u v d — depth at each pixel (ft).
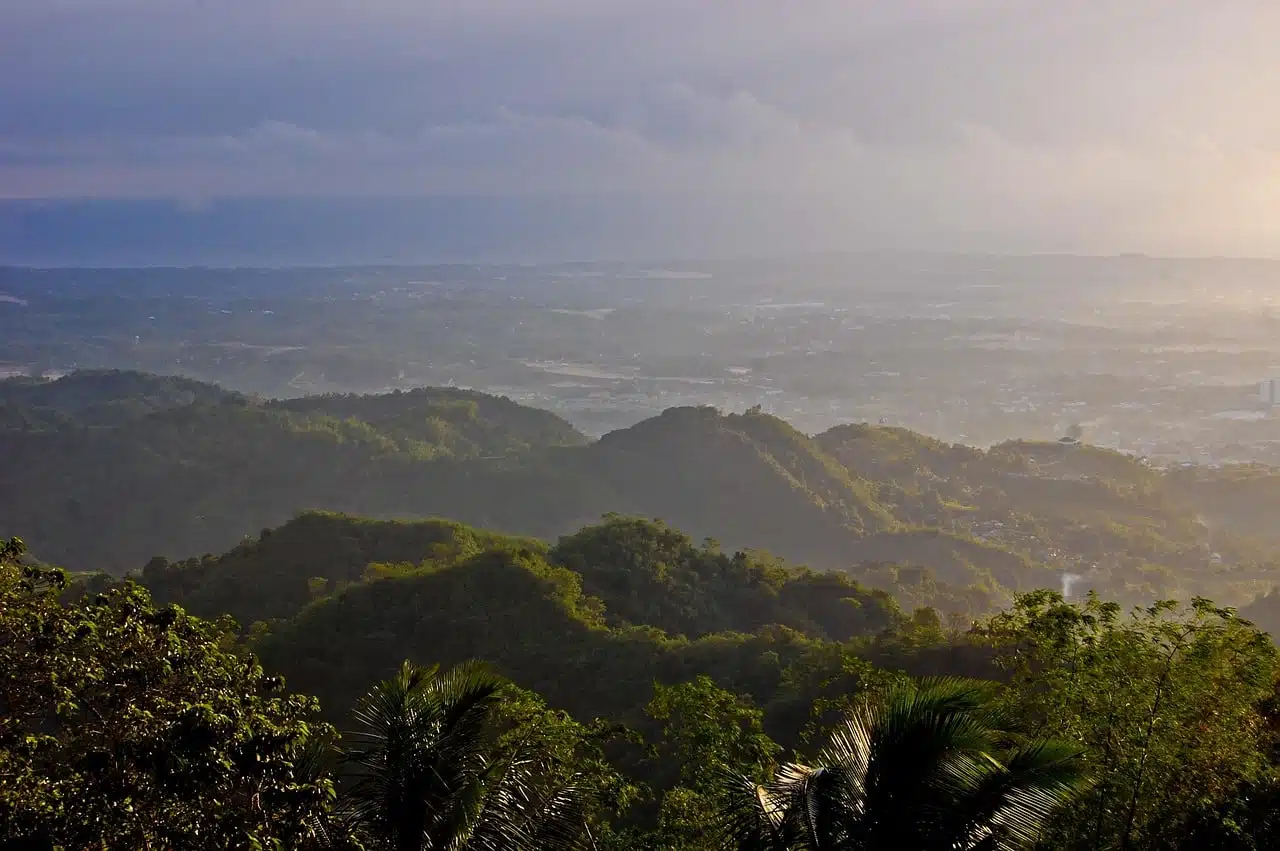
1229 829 40.19
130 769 26.71
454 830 31.12
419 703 32.55
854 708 30.19
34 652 28.89
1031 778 26.50
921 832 25.86
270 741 28.58
